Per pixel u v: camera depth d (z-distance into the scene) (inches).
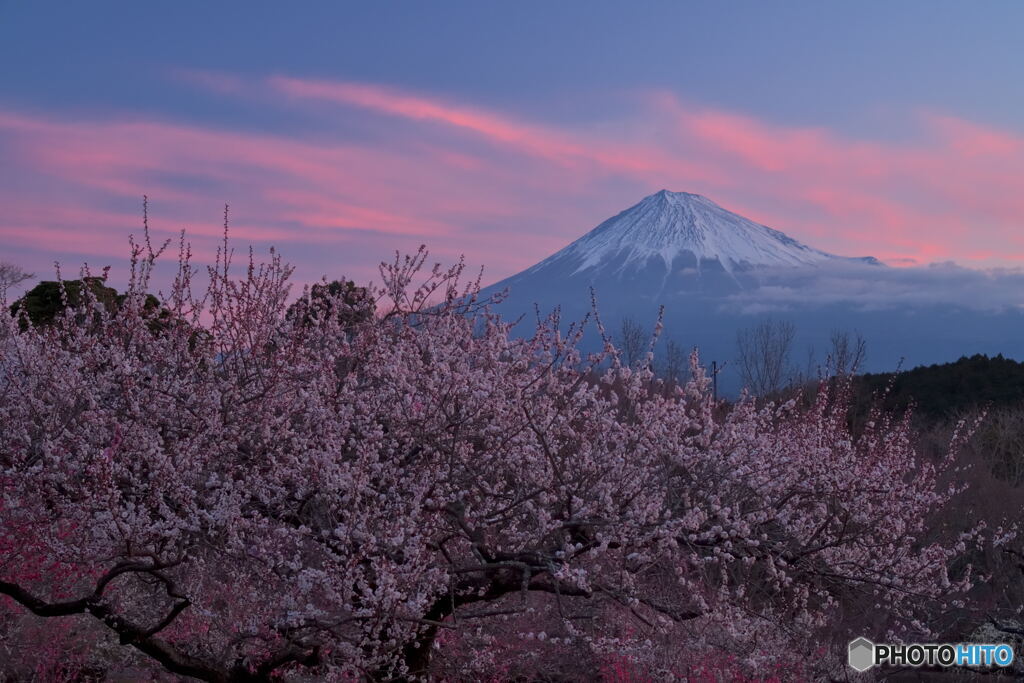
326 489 290.8
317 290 365.7
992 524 691.4
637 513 306.2
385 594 277.9
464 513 323.9
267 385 324.2
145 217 338.6
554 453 341.1
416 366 341.4
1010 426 1069.1
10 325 362.9
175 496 305.1
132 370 320.5
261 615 310.7
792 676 447.2
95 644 459.5
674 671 426.6
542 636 308.2
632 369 350.6
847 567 367.2
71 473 304.3
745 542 317.7
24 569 355.6
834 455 382.9
